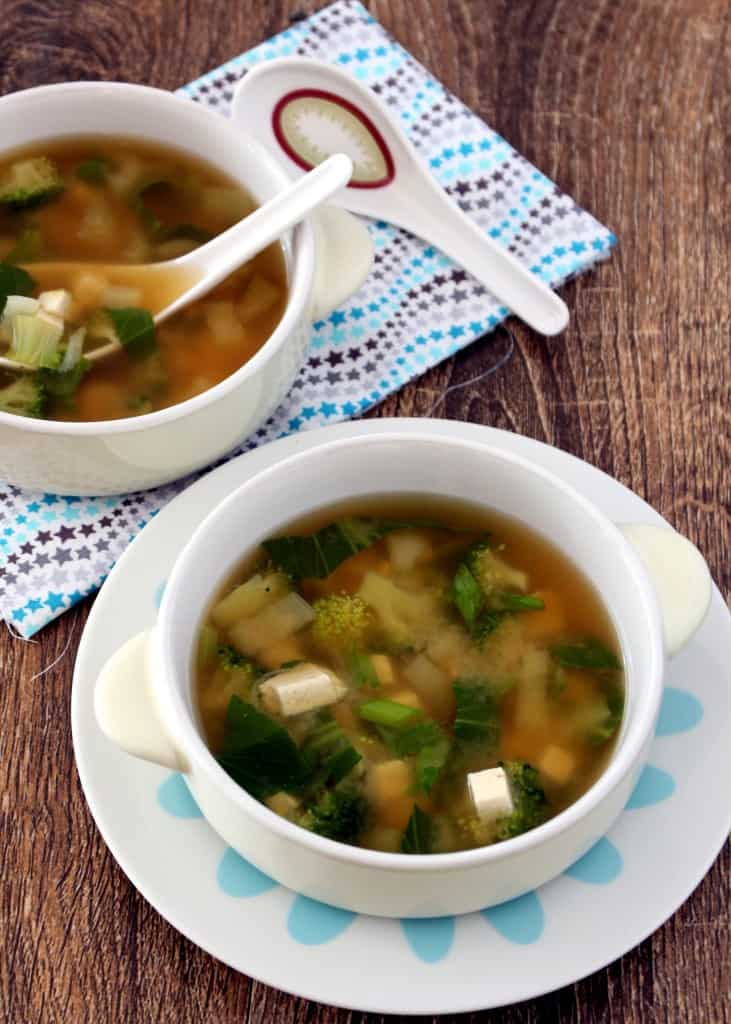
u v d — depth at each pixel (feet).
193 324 2.45
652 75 2.83
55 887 2.29
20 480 2.40
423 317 2.60
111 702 2.10
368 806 2.15
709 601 2.17
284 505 2.25
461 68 2.83
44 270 2.48
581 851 2.14
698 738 2.24
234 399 2.33
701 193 2.74
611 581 2.20
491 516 2.29
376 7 2.88
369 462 2.25
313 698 2.19
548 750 2.19
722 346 2.62
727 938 2.27
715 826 2.21
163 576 2.31
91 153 2.56
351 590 2.27
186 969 2.25
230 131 2.50
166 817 2.21
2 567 2.43
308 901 2.18
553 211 2.69
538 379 2.59
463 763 2.18
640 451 2.55
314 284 2.40
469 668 2.23
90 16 2.83
